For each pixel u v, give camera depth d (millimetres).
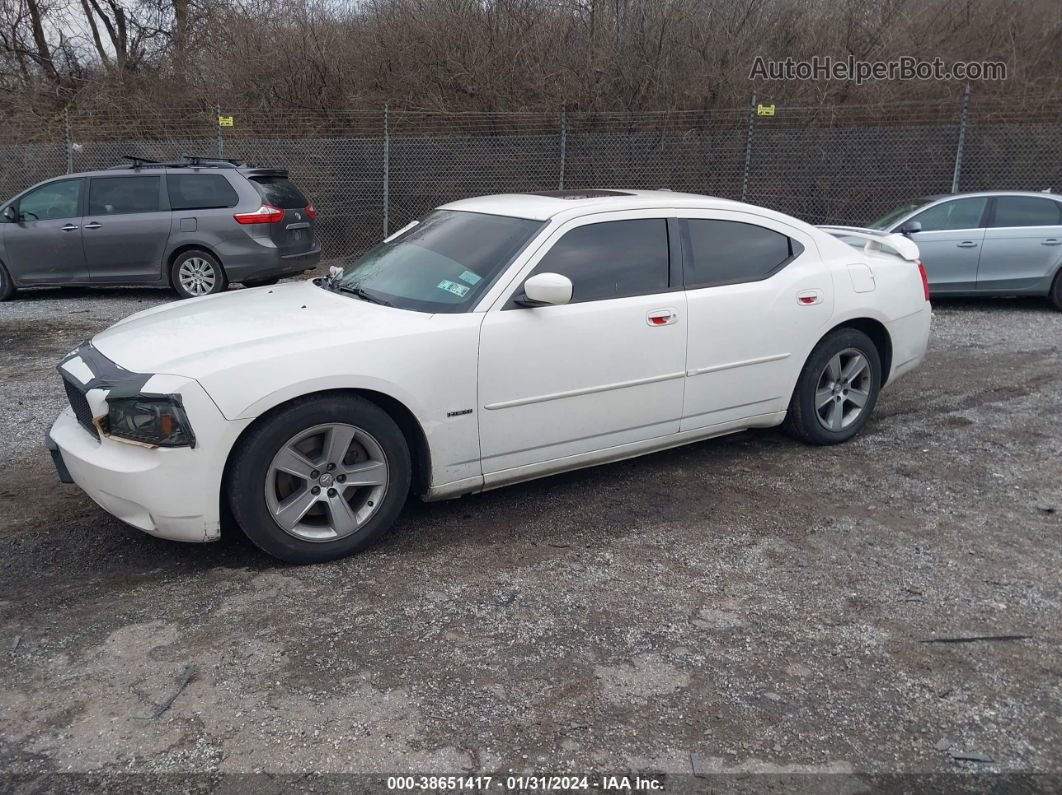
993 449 5363
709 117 15250
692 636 3197
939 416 6090
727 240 4805
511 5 16453
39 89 18484
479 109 16203
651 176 14898
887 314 5367
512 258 4125
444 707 2752
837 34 15977
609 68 15852
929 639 3193
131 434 3424
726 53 15836
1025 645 3166
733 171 14844
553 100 15883
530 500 4547
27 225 10648
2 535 4051
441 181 14828
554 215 4289
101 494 3537
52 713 2717
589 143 14789
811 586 3602
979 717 2748
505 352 3982
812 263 5086
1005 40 15859
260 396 3441
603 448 4418
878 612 3391
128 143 15062
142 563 3777
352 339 3693
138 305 10586
